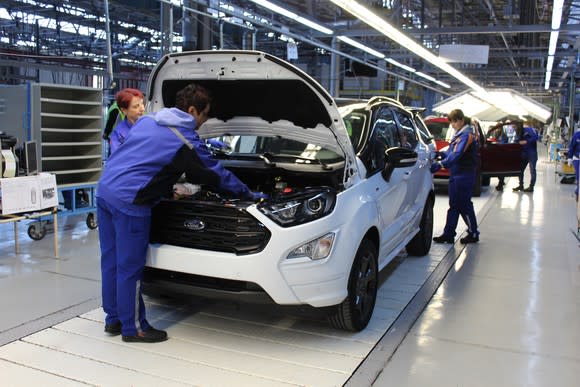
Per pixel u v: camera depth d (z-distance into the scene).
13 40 19.50
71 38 19.67
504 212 9.92
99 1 15.32
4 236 6.96
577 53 16.47
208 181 3.64
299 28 14.22
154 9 16.84
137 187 3.48
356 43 12.87
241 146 5.18
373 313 4.48
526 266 6.14
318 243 3.56
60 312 4.31
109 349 3.67
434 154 6.87
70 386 3.17
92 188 7.71
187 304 4.58
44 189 5.78
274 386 3.21
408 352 3.75
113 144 4.21
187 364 3.48
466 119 6.86
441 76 26.12
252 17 11.23
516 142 12.97
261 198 3.76
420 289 5.17
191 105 3.70
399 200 5.11
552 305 4.82
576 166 11.00
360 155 4.32
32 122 7.12
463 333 4.13
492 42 19.23
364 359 3.60
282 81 3.75
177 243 3.73
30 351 3.61
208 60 3.81
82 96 7.96
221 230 3.59
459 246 7.11
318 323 4.23
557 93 38.78
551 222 8.94
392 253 5.02
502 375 3.45
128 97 4.23
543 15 16.09
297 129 4.25
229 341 3.85
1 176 5.53
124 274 3.64
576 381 3.39
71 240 6.80
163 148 3.51
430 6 14.84
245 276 3.46
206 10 10.46
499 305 4.80
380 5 11.77
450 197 7.14
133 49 21.08
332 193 3.77
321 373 3.39
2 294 4.71
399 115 5.82
